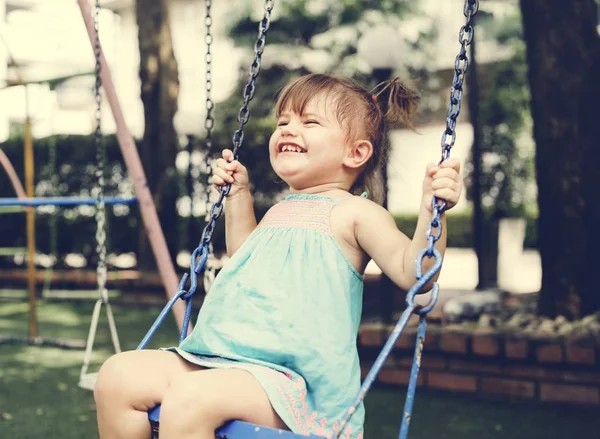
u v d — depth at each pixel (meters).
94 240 9.55
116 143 9.42
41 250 9.80
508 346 4.05
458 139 12.42
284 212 1.99
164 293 8.04
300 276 1.83
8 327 6.66
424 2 12.17
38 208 9.72
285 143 1.98
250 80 2.03
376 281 6.73
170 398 1.57
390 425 3.52
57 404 3.95
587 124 4.78
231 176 2.06
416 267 1.56
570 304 4.66
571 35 4.80
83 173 9.61
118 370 1.71
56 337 6.11
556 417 3.67
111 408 1.69
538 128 4.83
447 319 4.93
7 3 9.50
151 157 8.92
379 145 2.11
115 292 8.45
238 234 2.14
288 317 1.76
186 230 9.98
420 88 2.58
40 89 8.77
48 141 9.70
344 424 1.41
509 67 9.99
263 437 1.51
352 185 2.09
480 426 3.51
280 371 1.70
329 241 1.87
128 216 9.45
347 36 11.59
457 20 12.13
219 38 12.82
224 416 1.56
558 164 4.75
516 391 4.03
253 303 1.81
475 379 4.13
